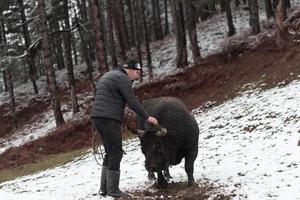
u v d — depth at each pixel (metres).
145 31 33.81
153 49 41.88
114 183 7.93
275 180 7.67
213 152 12.66
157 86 29.48
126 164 13.88
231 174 8.91
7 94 44.53
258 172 8.59
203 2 34.34
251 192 7.17
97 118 7.82
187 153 8.23
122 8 44.31
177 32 32.62
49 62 27.78
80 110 34.09
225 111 20.42
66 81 42.03
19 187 14.34
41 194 9.64
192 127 8.05
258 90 22.33
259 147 11.57
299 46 25.34
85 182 11.67
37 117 37.75
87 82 40.09
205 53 32.47
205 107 24.12
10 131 37.62
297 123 13.30
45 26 27.61
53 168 19.20
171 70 33.16
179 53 32.62
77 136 25.33
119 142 7.88
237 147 12.56
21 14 39.75
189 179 8.24
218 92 25.42
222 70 27.91
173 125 7.81
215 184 8.17
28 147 25.94
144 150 7.71
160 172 8.36
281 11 27.08
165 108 7.98
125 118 24.73
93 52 47.44
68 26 34.19
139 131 7.69
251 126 15.50
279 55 25.83
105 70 23.41
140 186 8.98
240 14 40.09
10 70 36.88
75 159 19.77
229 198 7.04
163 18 61.38
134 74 8.25
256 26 30.55
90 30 32.97
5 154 26.55
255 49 28.08
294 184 7.21
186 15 31.12
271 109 16.83
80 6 42.03
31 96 42.09
